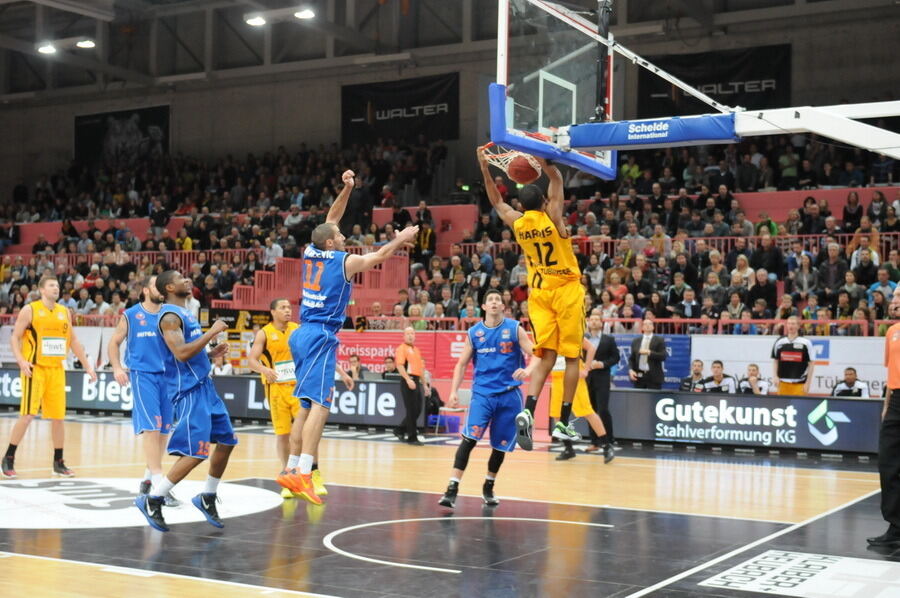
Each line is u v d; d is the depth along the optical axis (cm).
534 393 686
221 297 2194
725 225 1930
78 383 1864
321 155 2767
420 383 1449
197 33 3066
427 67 2767
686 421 1412
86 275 2466
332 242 712
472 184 2683
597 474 1082
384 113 2816
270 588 532
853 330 1543
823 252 1769
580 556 629
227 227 2503
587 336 1258
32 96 3269
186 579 550
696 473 1103
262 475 1022
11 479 961
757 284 1664
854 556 637
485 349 837
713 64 2414
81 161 3259
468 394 1645
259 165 2836
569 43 723
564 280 676
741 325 1606
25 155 3353
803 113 609
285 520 751
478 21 2709
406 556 623
